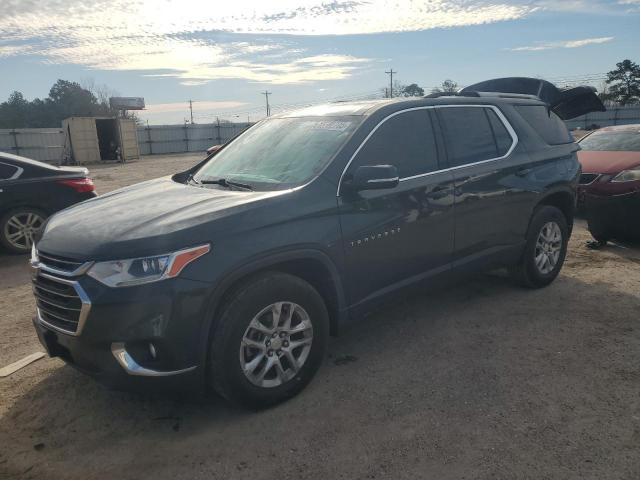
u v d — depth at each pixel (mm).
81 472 2789
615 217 6598
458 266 4359
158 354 2885
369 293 3764
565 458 2746
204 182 4000
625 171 6656
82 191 7879
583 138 9031
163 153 47281
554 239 5250
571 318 4543
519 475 2633
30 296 5715
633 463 2691
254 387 3160
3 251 7613
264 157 4027
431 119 4250
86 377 3783
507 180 4641
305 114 4383
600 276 5668
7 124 83188
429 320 4590
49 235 3266
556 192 5137
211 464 2814
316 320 3406
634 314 4598
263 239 3117
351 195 3555
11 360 4133
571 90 7340
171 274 2826
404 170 3928
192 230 2930
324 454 2855
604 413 3131
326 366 3832
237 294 3053
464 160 4375
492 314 4676
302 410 3275
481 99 4758
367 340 4238
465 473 2662
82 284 2838
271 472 2732
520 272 5113
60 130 38469
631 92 74062
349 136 3729
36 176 7578
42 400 3502
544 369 3674
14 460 2893
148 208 3350
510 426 3031
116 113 53094
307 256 3307
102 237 2975
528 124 5102
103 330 2805
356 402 3340
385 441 2939
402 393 3428
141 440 3049
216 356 3014
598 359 3797
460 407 3242
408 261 3949
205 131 49000
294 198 3328
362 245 3605
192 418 3250
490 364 3770
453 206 4191
